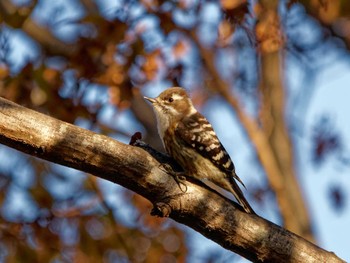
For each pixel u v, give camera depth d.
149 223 15.31
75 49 13.65
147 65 13.46
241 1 13.05
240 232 10.28
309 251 10.35
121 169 9.95
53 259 14.52
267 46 13.40
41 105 13.56
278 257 10.34
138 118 17.33
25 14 14.24
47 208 14.78
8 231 14.47
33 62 13.73
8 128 9.56
